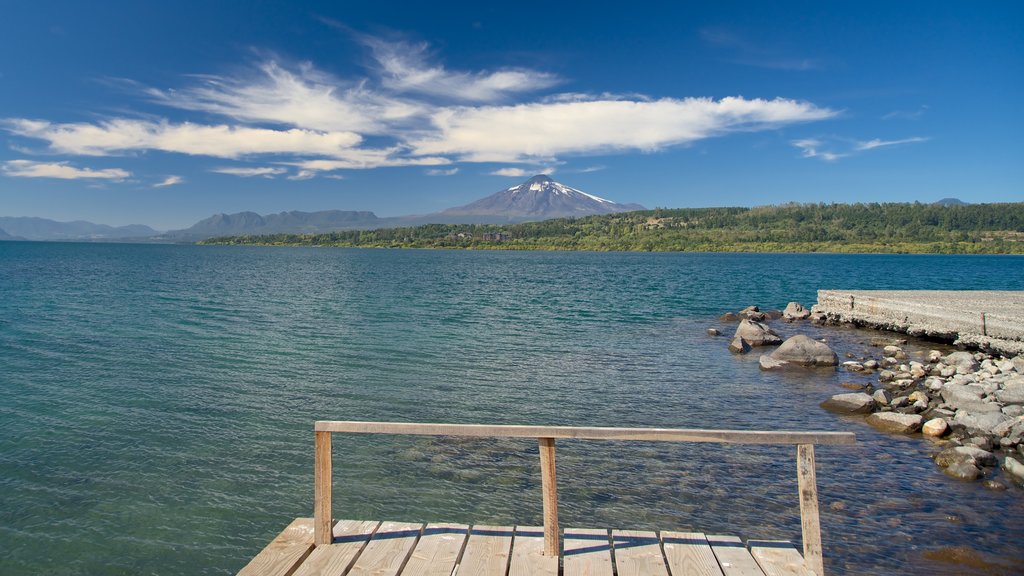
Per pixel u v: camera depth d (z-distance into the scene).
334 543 7.45
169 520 11.09
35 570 9.53
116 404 18.56
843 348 30.06
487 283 84.31
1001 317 25.72
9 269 97.25
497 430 6.64
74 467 13.47
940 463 13.46
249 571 6.68
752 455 14.17
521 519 11.09
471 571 6.79
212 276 89.69
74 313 41.31
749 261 186.12
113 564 9.71
